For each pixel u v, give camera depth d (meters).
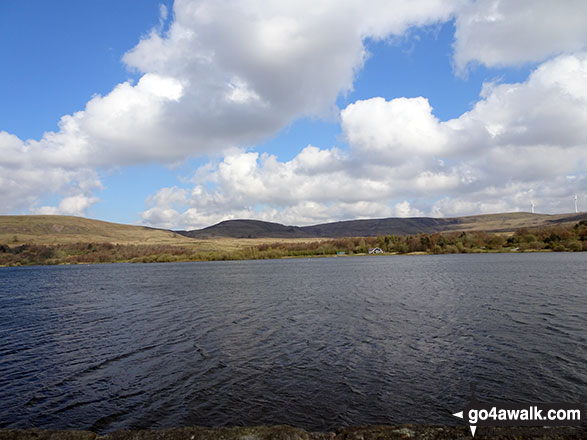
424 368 21.17
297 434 7.11
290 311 41.62
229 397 18.02
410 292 56.06
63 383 20.41
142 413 16.72
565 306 39.28
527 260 141.25
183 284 85.38
